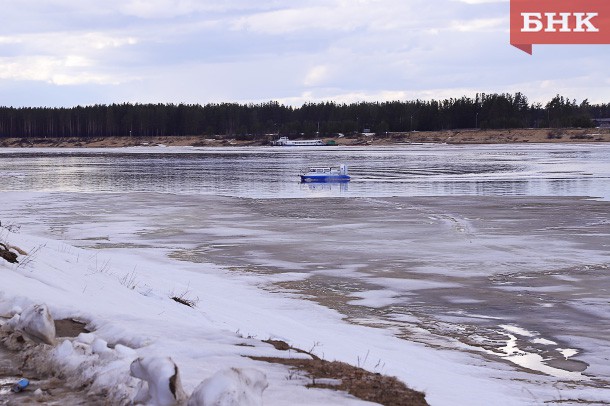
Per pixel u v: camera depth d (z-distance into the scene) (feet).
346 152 566.36
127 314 38.91
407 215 148.46
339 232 124.47
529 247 107.45
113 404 23.24
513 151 529.04
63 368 27.07
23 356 28.86
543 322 67.00
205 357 30.96
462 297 76.74
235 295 74.84
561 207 159.33
